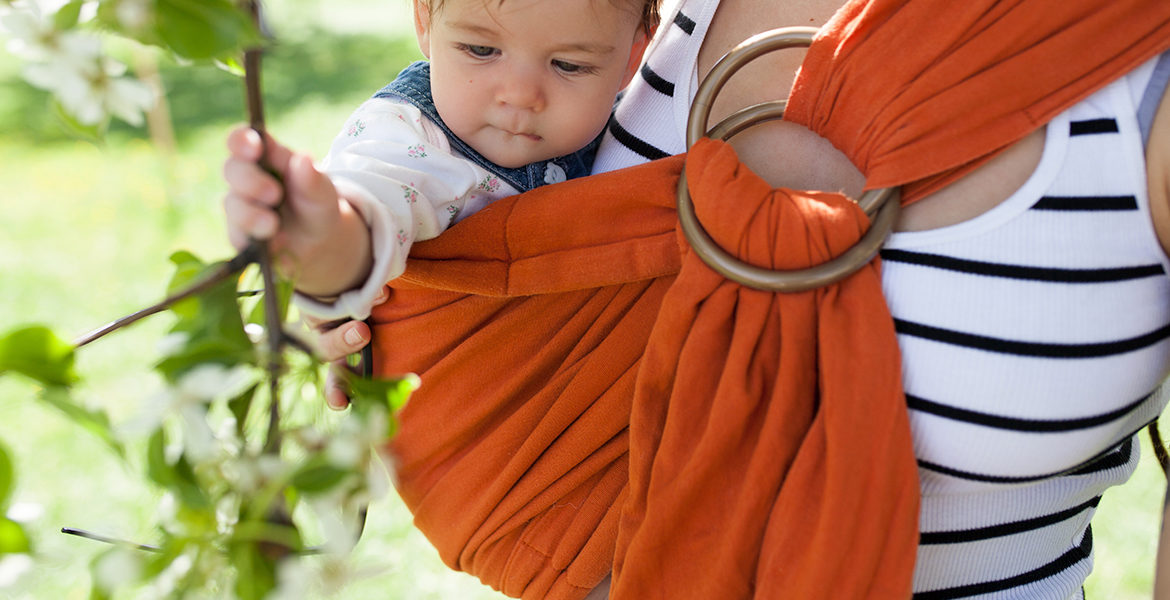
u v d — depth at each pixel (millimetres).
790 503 915
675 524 961
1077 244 911
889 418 901
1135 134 906
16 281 4141
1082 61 908
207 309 744
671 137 1073
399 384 772
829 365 914
